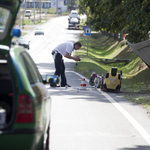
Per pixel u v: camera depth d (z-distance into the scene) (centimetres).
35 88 1257
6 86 1385
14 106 1121
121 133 2158
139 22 5191
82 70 7762
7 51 1166
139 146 1888
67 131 2175
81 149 1806
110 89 4253
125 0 6228
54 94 3859
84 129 2238
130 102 3375
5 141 1114
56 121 2453
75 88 4509
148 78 6994
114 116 2667
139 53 5175
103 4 6800
